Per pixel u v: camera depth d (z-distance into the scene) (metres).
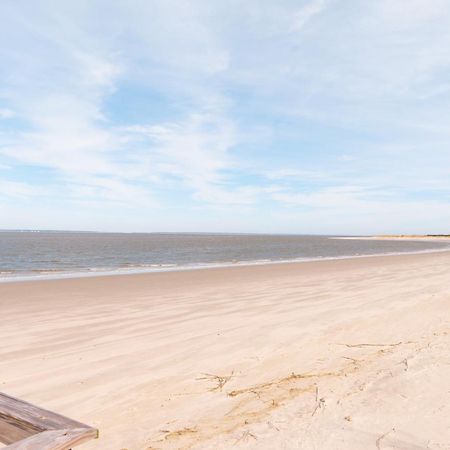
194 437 2.56
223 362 4.39
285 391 3.30
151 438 2.62
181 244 72.31
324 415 2.70
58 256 35.03
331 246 67.12
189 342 5.38
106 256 35.53
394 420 2.54
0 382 4.00
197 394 3.43
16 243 65.62
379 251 46.72
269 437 2.43
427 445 2.21
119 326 6.65
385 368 3.66
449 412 2.61
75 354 4.99
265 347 4.92
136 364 4.48
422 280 12.02
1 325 6.82
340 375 3.59
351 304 7.93
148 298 9.88
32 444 1.22
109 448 2.54
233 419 2.80
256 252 44.84
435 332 5.01
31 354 5.03
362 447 2.22
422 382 3.18
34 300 9.67
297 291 10.52
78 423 1.40
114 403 3.35
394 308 7.12
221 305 8.55
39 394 3.65
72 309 8.39
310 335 5.41
